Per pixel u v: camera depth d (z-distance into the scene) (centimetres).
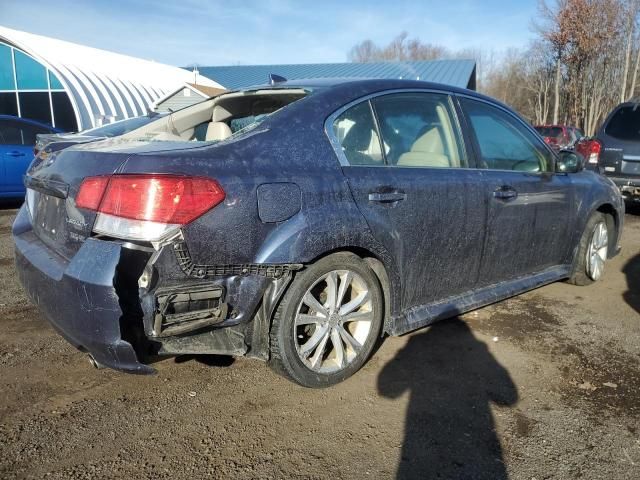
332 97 304
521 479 228
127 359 233
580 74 3111
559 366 328
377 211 297
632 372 321
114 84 2089
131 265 236
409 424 267
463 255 350
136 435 254
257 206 251
